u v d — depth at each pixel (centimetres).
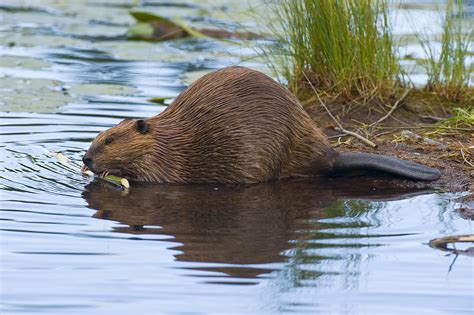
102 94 1550
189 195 1072
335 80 1392
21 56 1858
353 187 1111
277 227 934
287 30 1436
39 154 1219
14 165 1164
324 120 1337
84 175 1148
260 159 1127
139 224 941
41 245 867
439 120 1336
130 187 1109
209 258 838
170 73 1714
